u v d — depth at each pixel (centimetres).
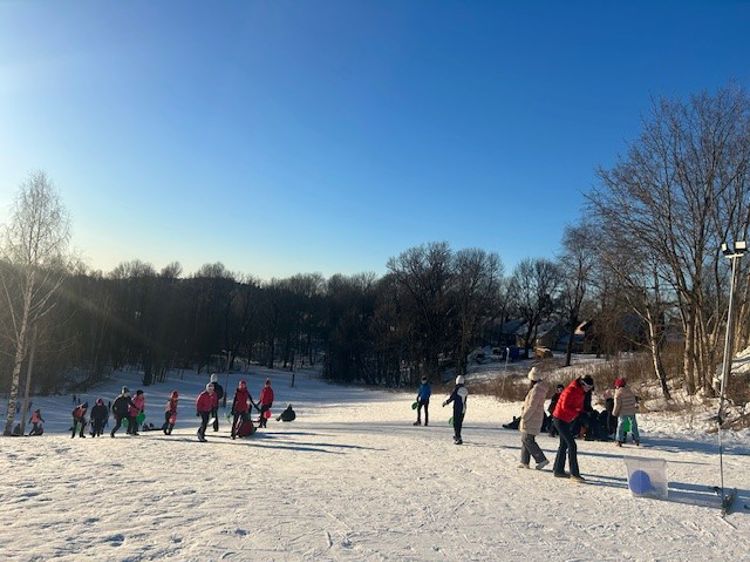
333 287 11075
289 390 7344
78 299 6281
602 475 1205
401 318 8019
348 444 1664
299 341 10844
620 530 790
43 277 3250
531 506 903
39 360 5175
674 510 922
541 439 1873
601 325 3741
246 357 10344
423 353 7706
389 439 1822
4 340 4334
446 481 1086
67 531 654
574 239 3503
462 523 780
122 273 8731
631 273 2819
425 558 623
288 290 10781
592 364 4784
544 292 8681
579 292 6072
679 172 2580
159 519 721
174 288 8581
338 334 9188
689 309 2797
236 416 1867
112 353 7419
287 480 1043
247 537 661
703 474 1277
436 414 3509
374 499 901
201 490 918
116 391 6297
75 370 6481
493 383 4969
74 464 1198
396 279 8125
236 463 1257
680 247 2655
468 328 7462
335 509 821
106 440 1861
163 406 5188
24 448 1537
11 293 3472
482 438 1908
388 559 612
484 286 8644
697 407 2488
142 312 7600
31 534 638
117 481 985
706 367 2630
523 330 9681
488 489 1022
